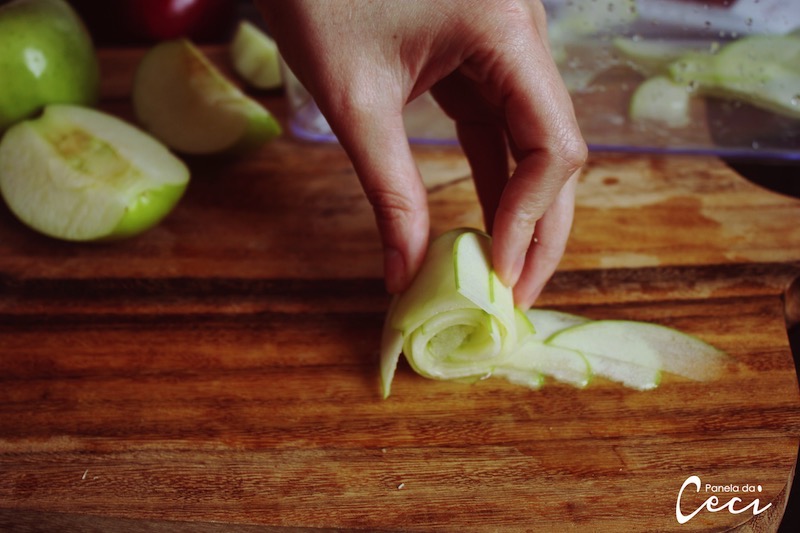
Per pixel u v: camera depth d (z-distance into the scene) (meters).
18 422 0.34
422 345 0.34
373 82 0.32
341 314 0.38
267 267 0.40
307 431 0.33
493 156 0.38
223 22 0.56
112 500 0.32
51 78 0.43
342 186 0.44
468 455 0.33
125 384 0.35
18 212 0.40
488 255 0.34
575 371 0.35
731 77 0.46
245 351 0.36
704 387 0.34
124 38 0.55
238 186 0.44
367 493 0.32
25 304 0.38
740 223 0.41
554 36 0.46
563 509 0.31
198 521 0.31
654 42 0.46
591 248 0.40
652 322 0.37
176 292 0.39
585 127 0.46
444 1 0.31
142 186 0.40
